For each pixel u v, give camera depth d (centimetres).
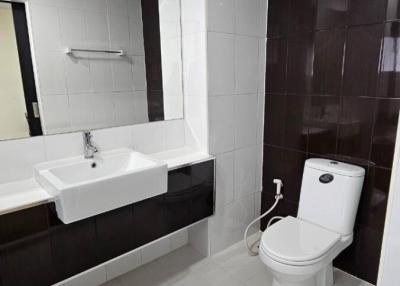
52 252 140
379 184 179
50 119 162
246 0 205
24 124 154
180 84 211
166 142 212
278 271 158
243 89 218
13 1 144
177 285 198
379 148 176
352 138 187
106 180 134
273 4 215
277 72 222
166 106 208
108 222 156
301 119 213
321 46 193
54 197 132
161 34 196
